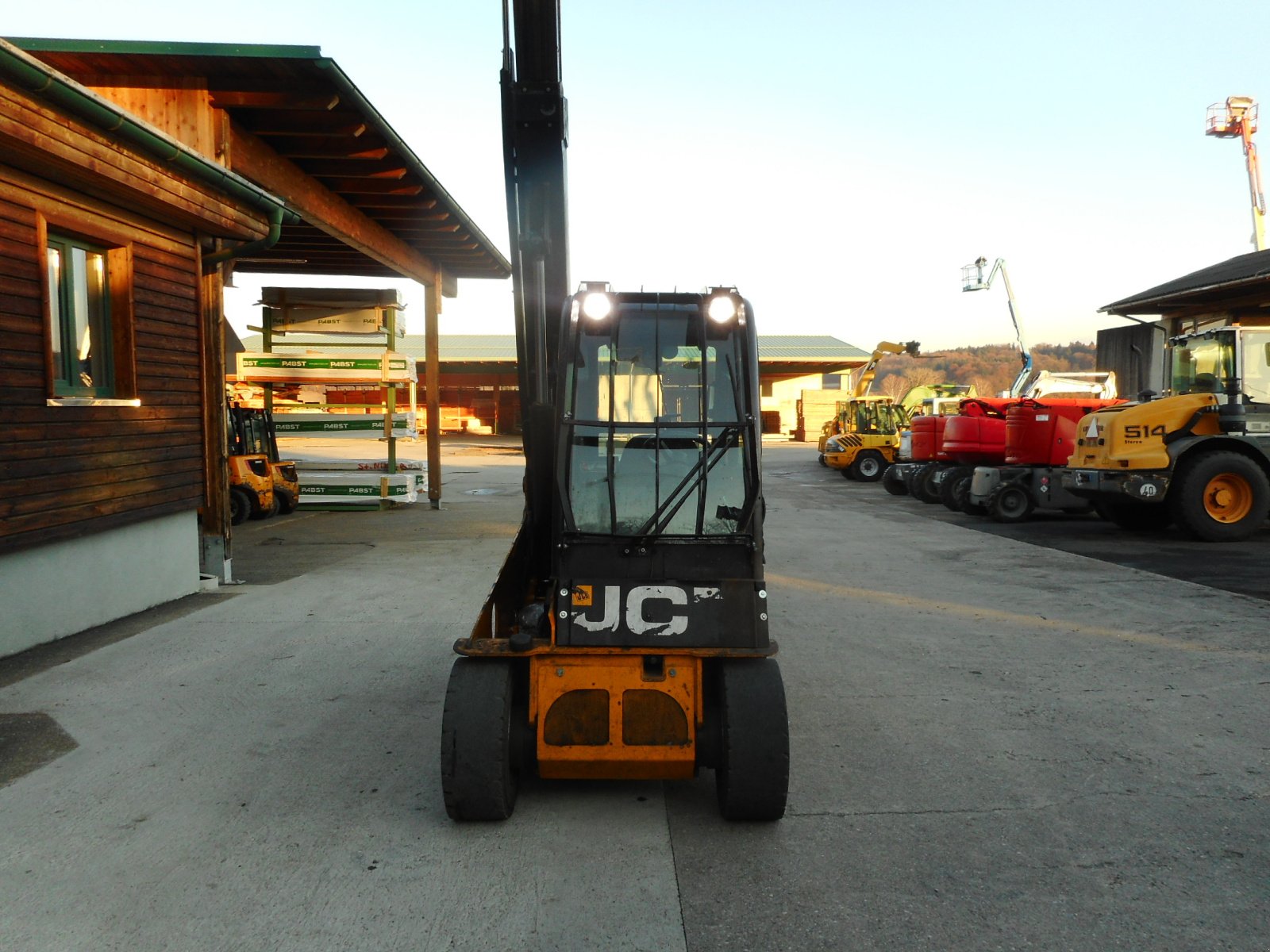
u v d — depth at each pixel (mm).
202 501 9141
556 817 4090
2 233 6363
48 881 3529
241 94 9078
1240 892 3432
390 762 4727
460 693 3910
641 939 3127
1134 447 11812
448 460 31906
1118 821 4027
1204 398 11617
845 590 9180
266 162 10188
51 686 5957
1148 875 3557
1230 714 5406
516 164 4469
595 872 3592
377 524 14695
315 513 16297
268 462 15547
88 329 7621
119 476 7723
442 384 51938
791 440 48625
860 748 4926
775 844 3826
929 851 3760
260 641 7113
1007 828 3969
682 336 4148
